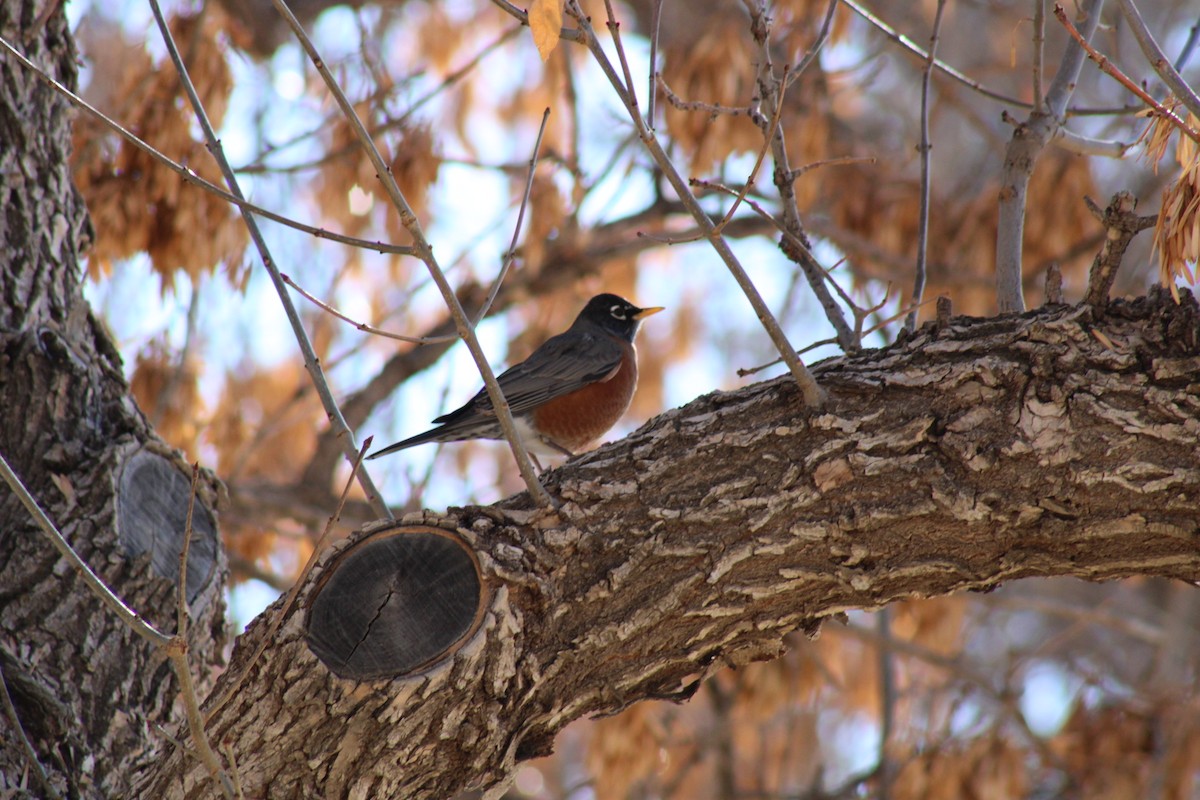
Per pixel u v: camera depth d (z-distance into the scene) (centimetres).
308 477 1691
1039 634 2206
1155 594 2203
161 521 823
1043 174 1625
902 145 2070
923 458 638
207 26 1338
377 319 1812
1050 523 623
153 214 1249
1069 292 1717
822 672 1508
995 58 2227
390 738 618
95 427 842
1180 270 607
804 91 1530
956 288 1688
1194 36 905
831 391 664
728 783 1680
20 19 908
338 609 633
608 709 677
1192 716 1478
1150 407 612
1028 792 1545
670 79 1461
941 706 1820
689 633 661
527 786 1970
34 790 698
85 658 755
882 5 2117
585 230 1750
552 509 663
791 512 649
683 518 655
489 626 620
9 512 789
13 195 877
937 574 650
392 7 1869
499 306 1791
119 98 1427
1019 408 630
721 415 684
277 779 627
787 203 840
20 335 838
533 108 1867
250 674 634
